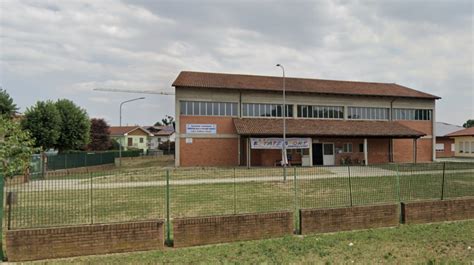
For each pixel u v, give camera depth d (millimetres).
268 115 35562
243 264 6566
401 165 28438
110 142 69562
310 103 36750
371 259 6797
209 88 33594
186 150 33094
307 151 35219
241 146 34312
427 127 40844
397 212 9727
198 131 33406
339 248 7520
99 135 66438
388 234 8609
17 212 11344
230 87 33875
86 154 34906
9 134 12438
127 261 6891
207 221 8102
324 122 36250
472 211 10570
